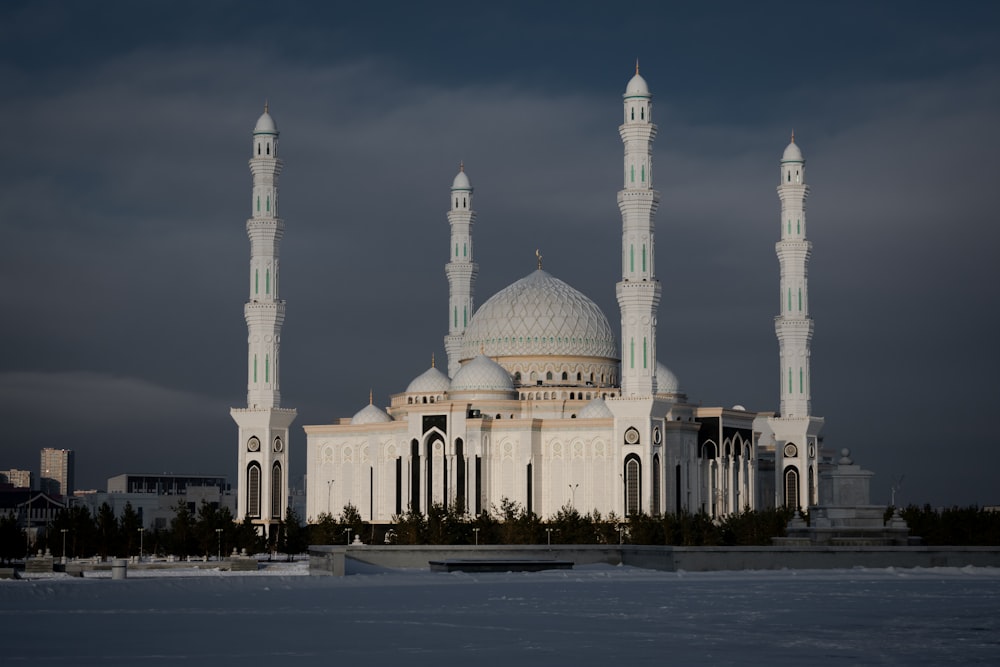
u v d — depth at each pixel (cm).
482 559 19375
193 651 10081
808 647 10331
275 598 14688
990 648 10300
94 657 9775
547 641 10650
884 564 19112
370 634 11100
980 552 19088
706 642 10619
